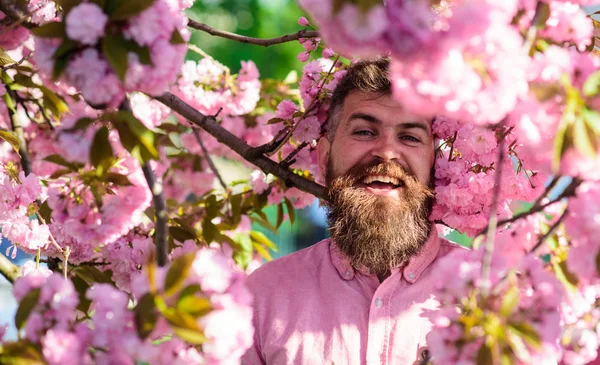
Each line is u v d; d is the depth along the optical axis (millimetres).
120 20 1612
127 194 2221
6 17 2289
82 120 1769
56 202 2225
